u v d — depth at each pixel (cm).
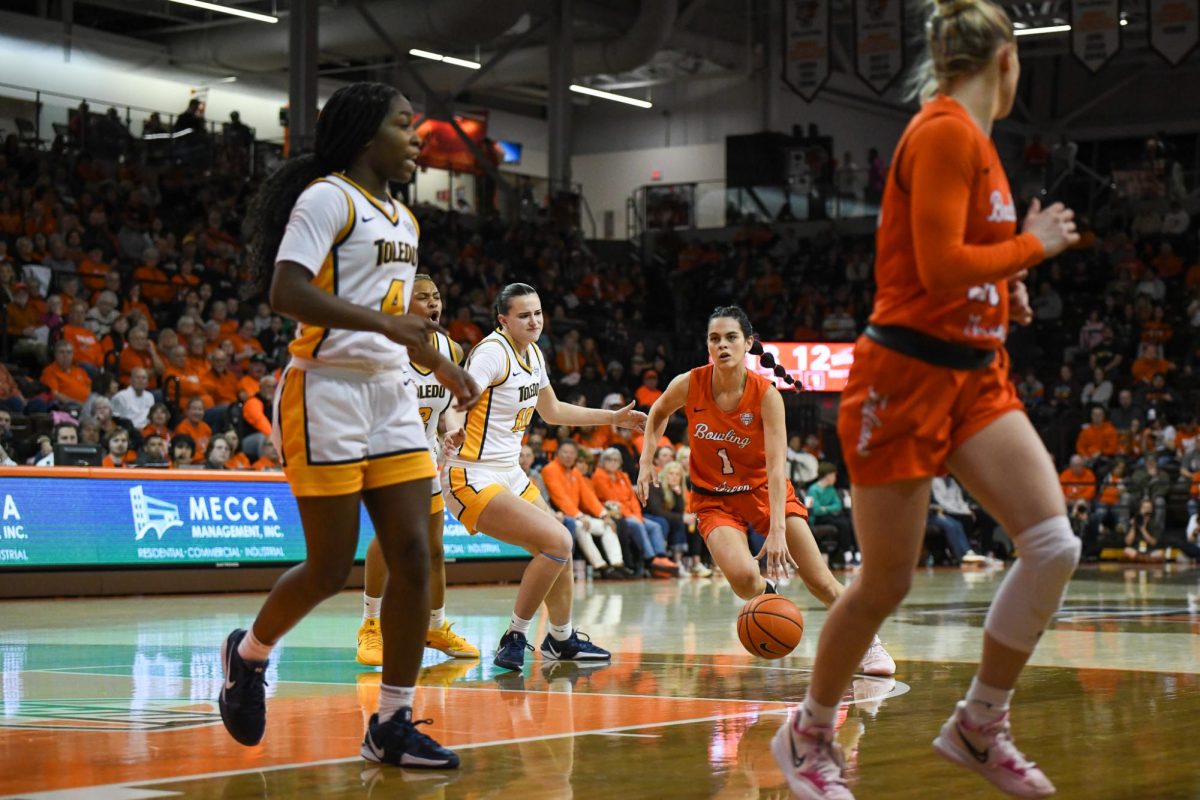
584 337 2272
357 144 355
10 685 517
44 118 2464
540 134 3419
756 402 557
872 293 2552
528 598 583
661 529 1512
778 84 3056
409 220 367
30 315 1539
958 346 280
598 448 1709
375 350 346
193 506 1160
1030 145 2822
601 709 447
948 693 484
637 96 3347
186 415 1345
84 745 375
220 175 2250
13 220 1778
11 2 2498
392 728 341
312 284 337
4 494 1054
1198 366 2258
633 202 3062
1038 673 544
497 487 600
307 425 344
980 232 282
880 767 336
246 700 355
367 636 600
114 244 1873
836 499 1675
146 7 2531
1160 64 3275
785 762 297
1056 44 3209
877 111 3481
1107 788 307
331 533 345
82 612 931
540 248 2542
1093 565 1712
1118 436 1945
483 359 596
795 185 2828
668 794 305
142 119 2680
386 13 2412
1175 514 1803
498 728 405
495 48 2822
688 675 552
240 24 2577
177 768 338
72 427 1188
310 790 310
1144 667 567
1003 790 291
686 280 2719
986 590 1193
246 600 1066
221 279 1883
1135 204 2703
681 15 2709
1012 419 287
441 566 623
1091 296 2517
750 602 532
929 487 288
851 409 290
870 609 290
